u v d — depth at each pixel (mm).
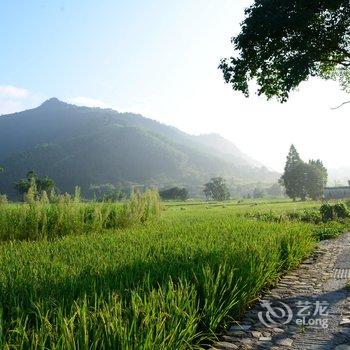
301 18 15664
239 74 18750
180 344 5418
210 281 7117
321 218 33125
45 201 15672
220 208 62500
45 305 5188
